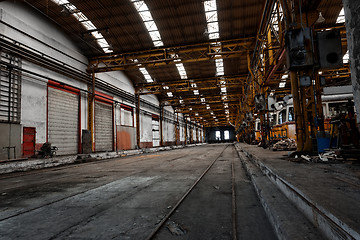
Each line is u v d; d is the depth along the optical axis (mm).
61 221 3119
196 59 17812
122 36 16562
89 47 17844
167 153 20797
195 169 8211
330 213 1668
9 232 2777
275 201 2957
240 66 23688
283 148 10422
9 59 11562
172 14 14508
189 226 2844
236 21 15383
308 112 6508
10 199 4586
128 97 25031
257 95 13891
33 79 13133
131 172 8031
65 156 14023
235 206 3637
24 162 10477
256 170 6008
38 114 13391
